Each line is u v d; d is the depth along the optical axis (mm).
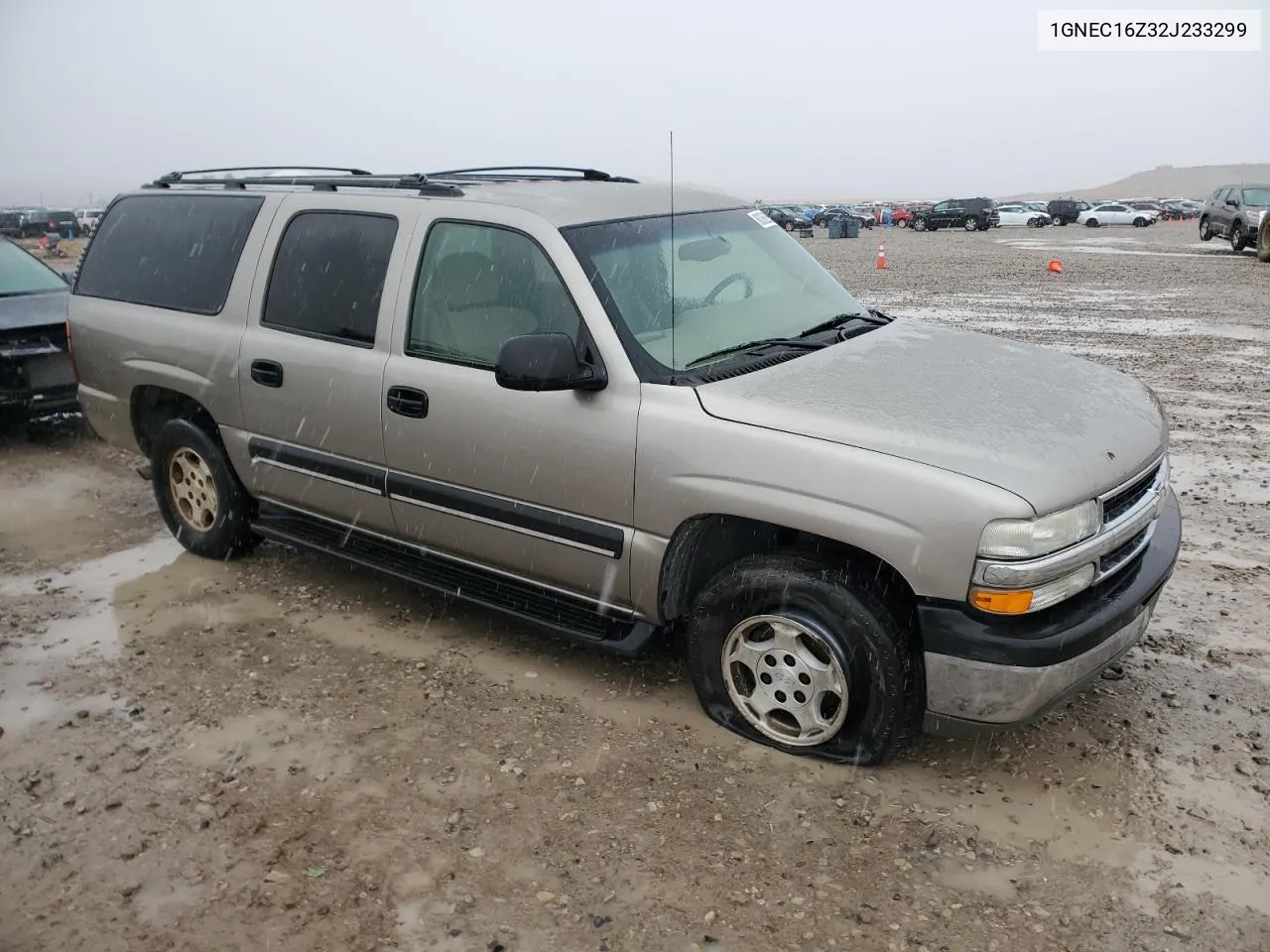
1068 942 2693
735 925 2773
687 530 3562
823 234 50156
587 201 4129
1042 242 36375
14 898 2955
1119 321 13555
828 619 3328
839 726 3410
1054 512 3008
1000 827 3164
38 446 8023
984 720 3152
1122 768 3463
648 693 4023
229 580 5258
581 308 3684
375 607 4895
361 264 4383
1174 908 2811
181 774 3541
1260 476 6570
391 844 3143
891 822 3193
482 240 4012
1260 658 4180
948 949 2678
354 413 4336
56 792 3451
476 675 4195
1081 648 3111
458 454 4023
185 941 2770
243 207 4961
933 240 40125
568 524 3795
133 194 5688
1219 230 28641
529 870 3014
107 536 5988
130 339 5324
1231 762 3486
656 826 3195
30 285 8164
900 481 3092
